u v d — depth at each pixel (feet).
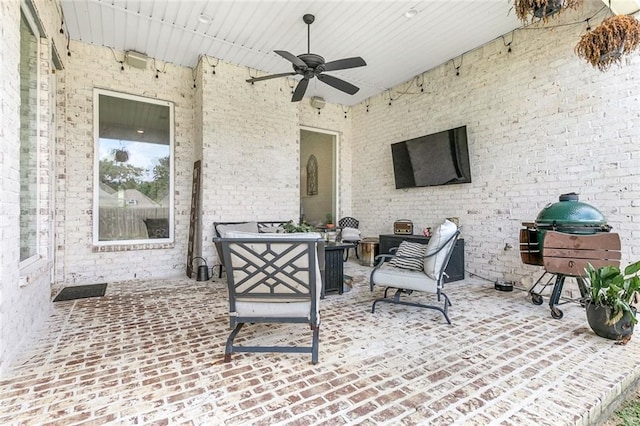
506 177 13.16
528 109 12.41
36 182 9.11
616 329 7.52
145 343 7.48
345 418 4.80
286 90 17.44
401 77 17.46
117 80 14.20
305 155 21.12
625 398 6.00
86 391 5.47
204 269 14.03
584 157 10.82
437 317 9.43
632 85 9.75
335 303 10.90
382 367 6.40
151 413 4.89
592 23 10.61
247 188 16.10
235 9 11.44
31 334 7.80
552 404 5.16
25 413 4.85
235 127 15.74
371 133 20.45
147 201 15.10
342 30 12.78
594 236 9.00
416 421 4.74
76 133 13.34
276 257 6.52
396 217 18.67
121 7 11.28
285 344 7.52
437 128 16.16
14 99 6.60
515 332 8.24
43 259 9.06
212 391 5.51
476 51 14.28
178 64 15.70
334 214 21.99
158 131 15.39
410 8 11.39
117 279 14.16
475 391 5.53
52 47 10.47
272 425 4.64
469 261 14.57
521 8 7.93
